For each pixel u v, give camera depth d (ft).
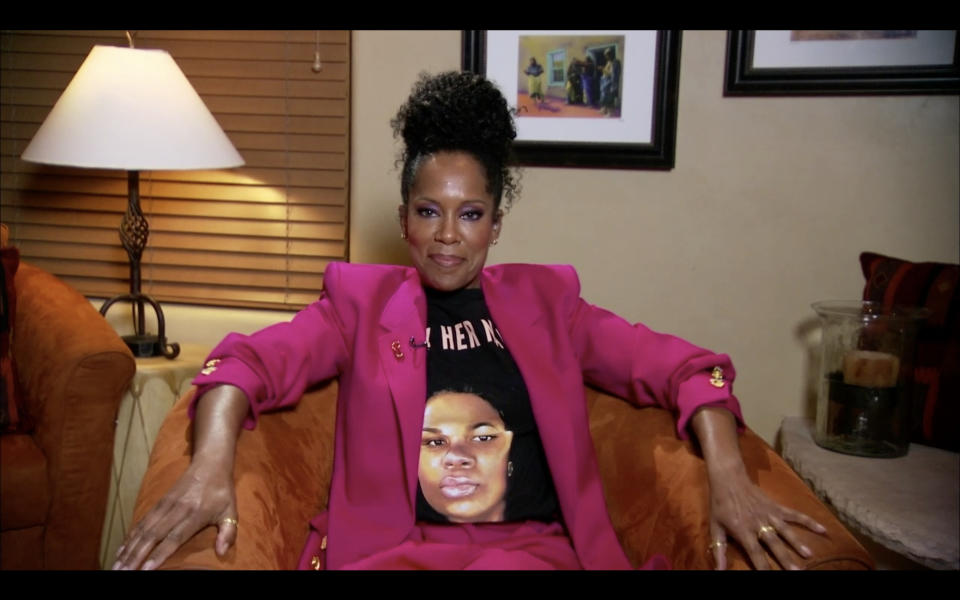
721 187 7.40
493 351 4.98
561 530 4.88
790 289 7.46
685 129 7.37
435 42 7.52
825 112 7.20
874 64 7.06
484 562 4.27
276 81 8.05
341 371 5.18
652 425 5.04
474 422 4.81
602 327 5.25
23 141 8.54
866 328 6.47
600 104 7.38
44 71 8.41
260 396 4.55
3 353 6.82
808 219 7.36
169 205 8.40
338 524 4.64
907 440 6.53
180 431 4.54
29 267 7.96
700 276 7.55
